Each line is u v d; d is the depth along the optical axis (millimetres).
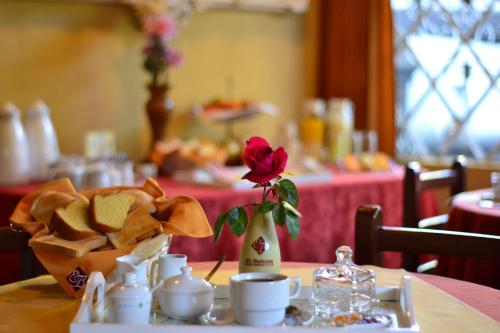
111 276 1168
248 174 1208
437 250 1497
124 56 3705
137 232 1284
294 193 1226
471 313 1146
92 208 1283
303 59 4359
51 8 3486
